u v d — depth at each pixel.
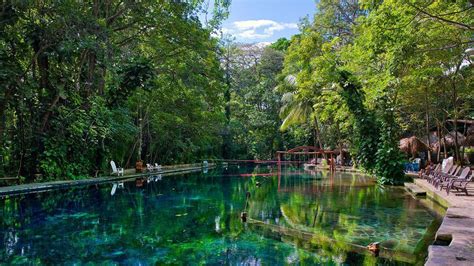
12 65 11.30
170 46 17.34
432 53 11.11
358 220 7.61
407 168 18.44
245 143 35.06
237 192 12.68
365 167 16.09
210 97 20.03
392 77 11.24
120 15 16.25
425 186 11.38
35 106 12.57
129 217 8.01
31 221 7.52
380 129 15.16
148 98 20.16
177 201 10.48
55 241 5.95
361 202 10.09
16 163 12.61
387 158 14.41
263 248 5.62
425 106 17.91
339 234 6.42
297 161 33.25
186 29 16.55
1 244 5.76
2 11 11.15
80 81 14.75
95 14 14.42
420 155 21.16
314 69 17.20
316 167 26.88
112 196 11.41
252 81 38.84
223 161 33.31
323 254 5.28
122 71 15.75
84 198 10.89
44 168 12.59
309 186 14.53
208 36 18.12
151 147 22.95
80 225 7.17
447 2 8.50
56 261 4.94
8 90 11.27
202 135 26.36
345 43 25.36
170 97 20.92
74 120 13.56
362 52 11.24
